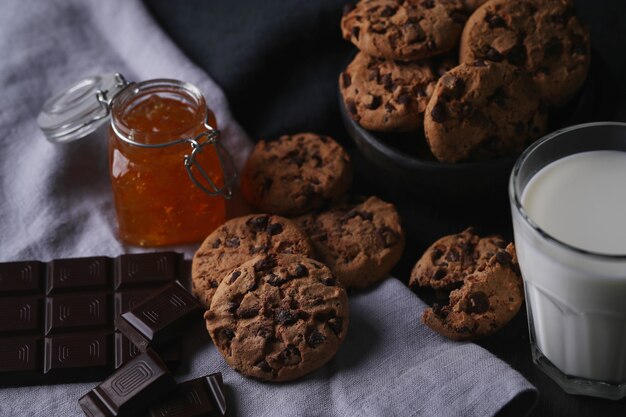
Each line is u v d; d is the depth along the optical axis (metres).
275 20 0.72
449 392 0.56
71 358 0.60
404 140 0.64
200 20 0.74
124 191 0.64
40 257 0.65
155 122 0.65
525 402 0.56
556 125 0.63
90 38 0.75
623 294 0.53
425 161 0.61
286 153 0.66
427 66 0.63
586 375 0.58
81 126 0.66
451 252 0.61
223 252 0.62
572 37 0.62
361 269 0.61
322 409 0.57
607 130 0.55
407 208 0.66
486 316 0.58
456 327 0.58
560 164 0.56
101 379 0.60
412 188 0.63
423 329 0.60
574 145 0.56
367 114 0.62
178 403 0.57
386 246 0.62
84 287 0.62
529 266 0.55
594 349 0.56
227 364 0.59
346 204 0.65
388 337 0.59
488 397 0.56
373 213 0.64
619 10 0.68
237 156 0.69
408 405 0.56
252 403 0.58
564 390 0.59
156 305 0.60
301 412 0.57
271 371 0.58
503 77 0.60
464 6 0.63
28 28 0.75
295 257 0.60
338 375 0.58
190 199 0.64
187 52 0.74
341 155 0.66
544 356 0.59
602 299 0.53
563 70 0.62
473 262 0.60
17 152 0.70
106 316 0.61
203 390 0.57
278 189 0.65
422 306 0.60
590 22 0.69
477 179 0.61
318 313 0.58
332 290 0.59
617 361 0.56
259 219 0.63
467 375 0.57
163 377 0.57
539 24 0.62
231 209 0.67
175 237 0.66
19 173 0.69
